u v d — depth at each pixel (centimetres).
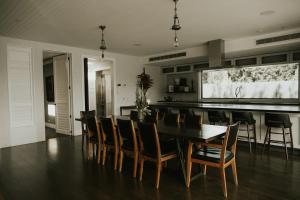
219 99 777
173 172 354
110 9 371
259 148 477
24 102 565
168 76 936
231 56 695
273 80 665
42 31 492
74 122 670
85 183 316
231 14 407
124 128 347
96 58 725
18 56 554
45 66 874
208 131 308
